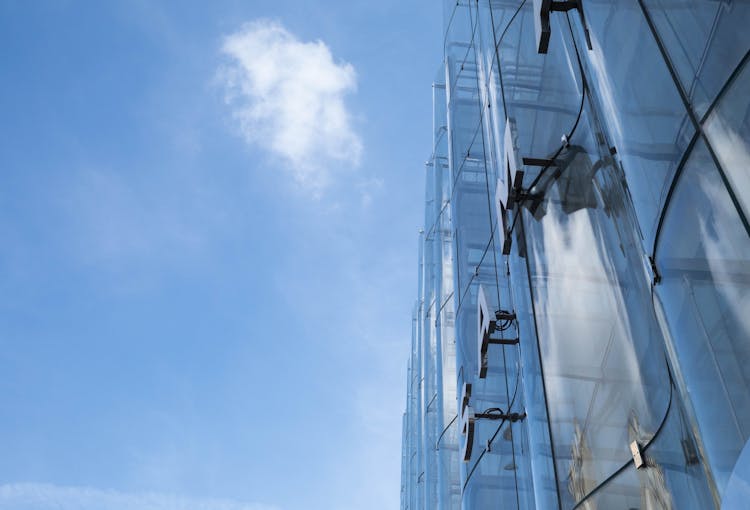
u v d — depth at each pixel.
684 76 5.49
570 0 8.86
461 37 22.84
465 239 18.31
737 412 4.88
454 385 22.80
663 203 5.88
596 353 8.31
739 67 4.75
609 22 7.13
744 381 4.78
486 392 14.97
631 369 7.42
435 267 27.42
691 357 5.53
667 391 6.63
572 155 9.33
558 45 9.87
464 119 20.64
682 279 5.63
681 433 6.28
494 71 13.35
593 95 8.48
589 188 8.72
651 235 6.17
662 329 6.13
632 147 6.51
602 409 8.05
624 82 6.70
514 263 11.41
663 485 6.64
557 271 9.62
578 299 8.91
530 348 10.44
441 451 21.73
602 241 8.29
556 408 9.34
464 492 15.30
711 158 5.10
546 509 9.42
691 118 5.38
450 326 24.80
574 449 8.70
